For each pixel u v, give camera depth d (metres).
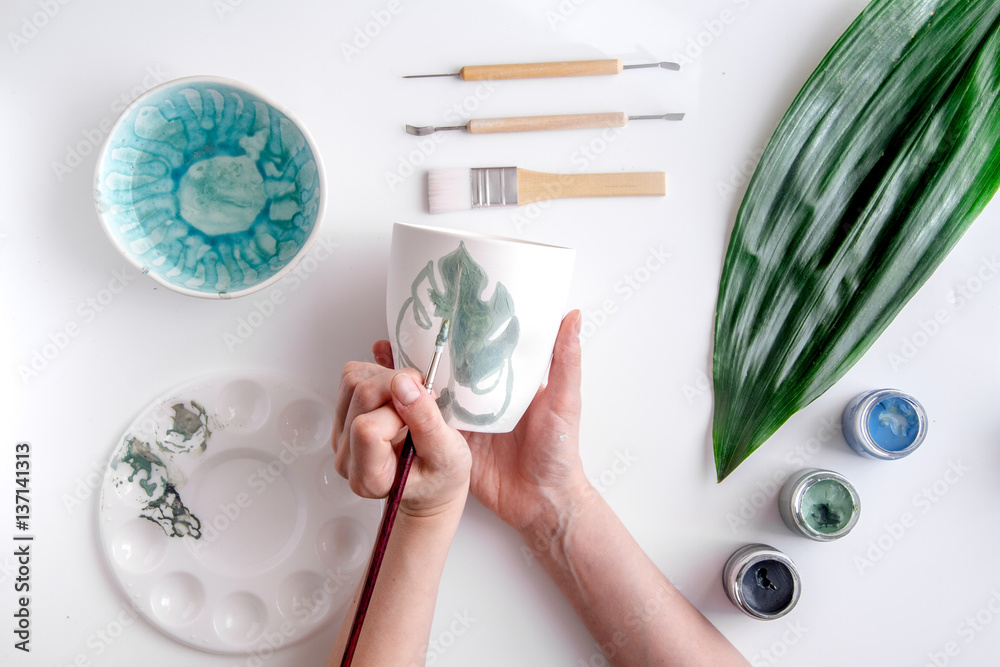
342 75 0.89
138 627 0.90
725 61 0.91
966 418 0.93
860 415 0.90
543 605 0.92
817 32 0.90
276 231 0.87
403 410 0.58
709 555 0.92
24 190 0.88
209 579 0.88
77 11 0.87
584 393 0.92
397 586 0.69
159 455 0.88
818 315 0.87
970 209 0.83
